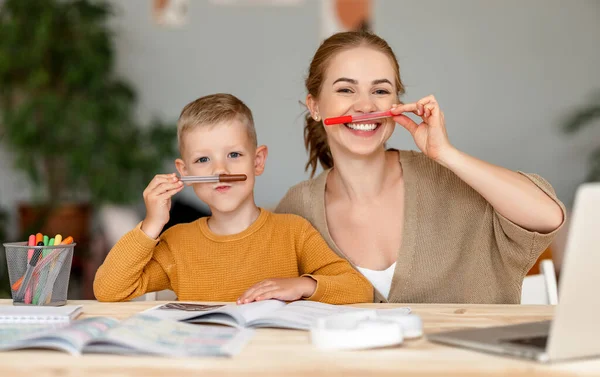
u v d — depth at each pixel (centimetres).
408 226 149
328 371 73
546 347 76
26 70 435
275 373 73
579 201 68
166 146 453
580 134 493
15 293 119
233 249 143
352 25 484
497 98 493
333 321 90
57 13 434
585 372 71
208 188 142
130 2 482
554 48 493
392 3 488
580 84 493
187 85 485
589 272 70
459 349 81
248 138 147
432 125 132
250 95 485
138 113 484
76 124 436
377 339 81
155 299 145
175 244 146
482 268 146
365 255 152
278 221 147
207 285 142
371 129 144
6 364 75
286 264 144
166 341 82
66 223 443
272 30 483
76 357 78
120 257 134
